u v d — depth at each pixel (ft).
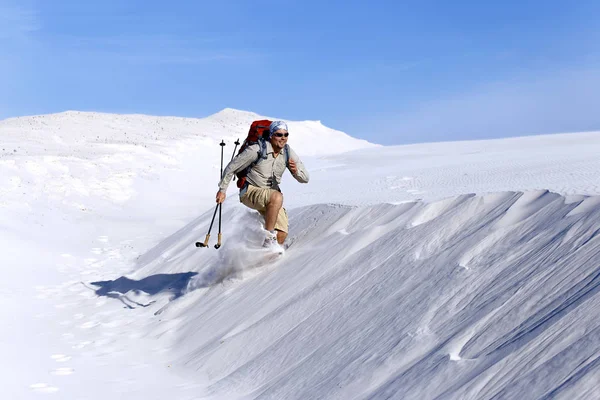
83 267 38.99
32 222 53.47
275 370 14.53
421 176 38.68
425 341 11.86
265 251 22.20
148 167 84.99
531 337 9.64
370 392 11.11
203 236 32.63
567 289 10.59
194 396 14.57
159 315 23.54
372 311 14.52
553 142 76.95
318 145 153.48
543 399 8.13
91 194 68.69
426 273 14.78
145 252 43.73
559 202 14.80
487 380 9.31
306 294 17.71
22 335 21.71
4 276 33.30
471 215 16.90
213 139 115.14
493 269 13.20
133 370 17.25
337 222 22.61
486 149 78.84
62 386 15.61
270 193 21.66
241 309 19.62
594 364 8.13
